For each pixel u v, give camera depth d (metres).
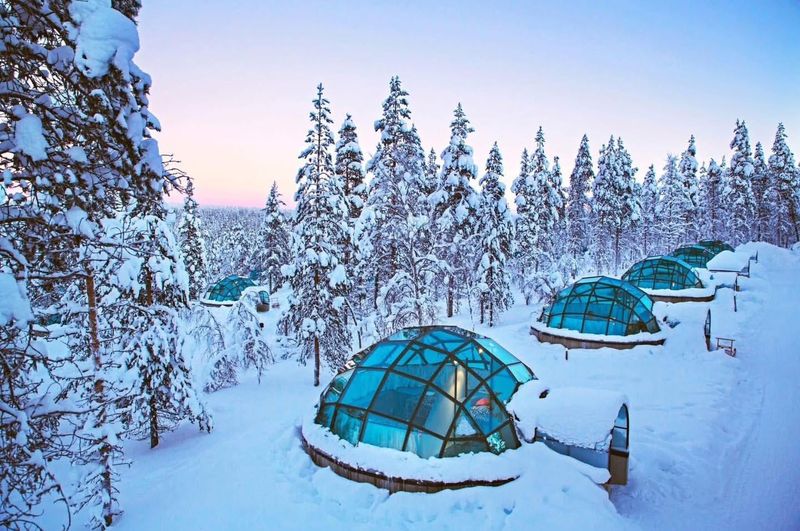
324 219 20.30
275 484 9.79
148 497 9.62
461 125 32.28
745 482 9.30
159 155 7.14
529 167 43.25
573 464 8.92
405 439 9.73
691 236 62.66
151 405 12.98
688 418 12.41
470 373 10.55
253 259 67.44
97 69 5.81
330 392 12.09
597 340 19.86
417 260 23.39
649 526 7.96
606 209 48.06
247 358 21.14
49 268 7.40
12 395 5.71
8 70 6.08
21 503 8.00
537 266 39.41
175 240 13.45
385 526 7.98
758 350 18.66
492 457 9.21
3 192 6.53
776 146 58.62
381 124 27.05
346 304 21.44
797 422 11.92
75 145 7.08
